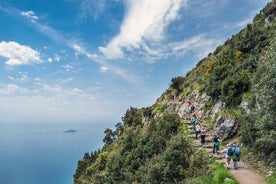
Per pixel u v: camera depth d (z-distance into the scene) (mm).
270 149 18109
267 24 34938
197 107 33500
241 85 26141
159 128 30109
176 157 20188
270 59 18344
